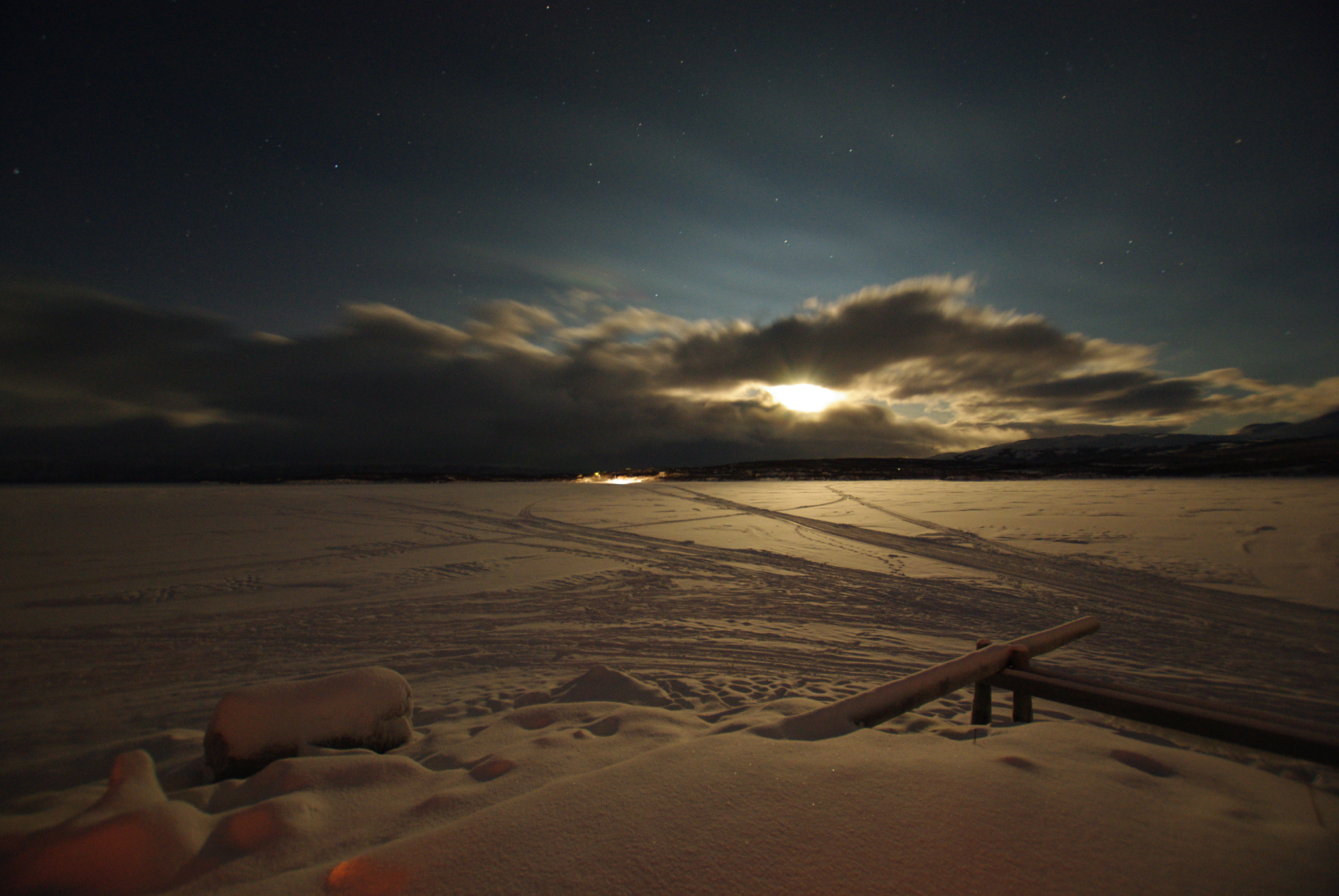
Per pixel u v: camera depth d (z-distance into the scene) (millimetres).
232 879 1611
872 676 5855
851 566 12914
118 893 1595
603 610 9086
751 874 1432
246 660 6656
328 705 2961
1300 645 6898
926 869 1440
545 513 25391
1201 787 1968
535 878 1450
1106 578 10945
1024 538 16250
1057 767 2006
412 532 19047
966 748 2184
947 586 10680
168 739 4027
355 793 2174
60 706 5180
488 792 2051
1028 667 3275
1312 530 14781
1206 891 1363
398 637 7586
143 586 10766
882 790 1806
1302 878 1418
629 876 1439
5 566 12758
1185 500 24922
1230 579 10297
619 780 1910
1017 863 1458
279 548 15586
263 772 2391
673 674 5953
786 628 7953
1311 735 2031
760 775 1915
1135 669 6156
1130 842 1547
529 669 6207
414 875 1485
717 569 12734
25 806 2787
